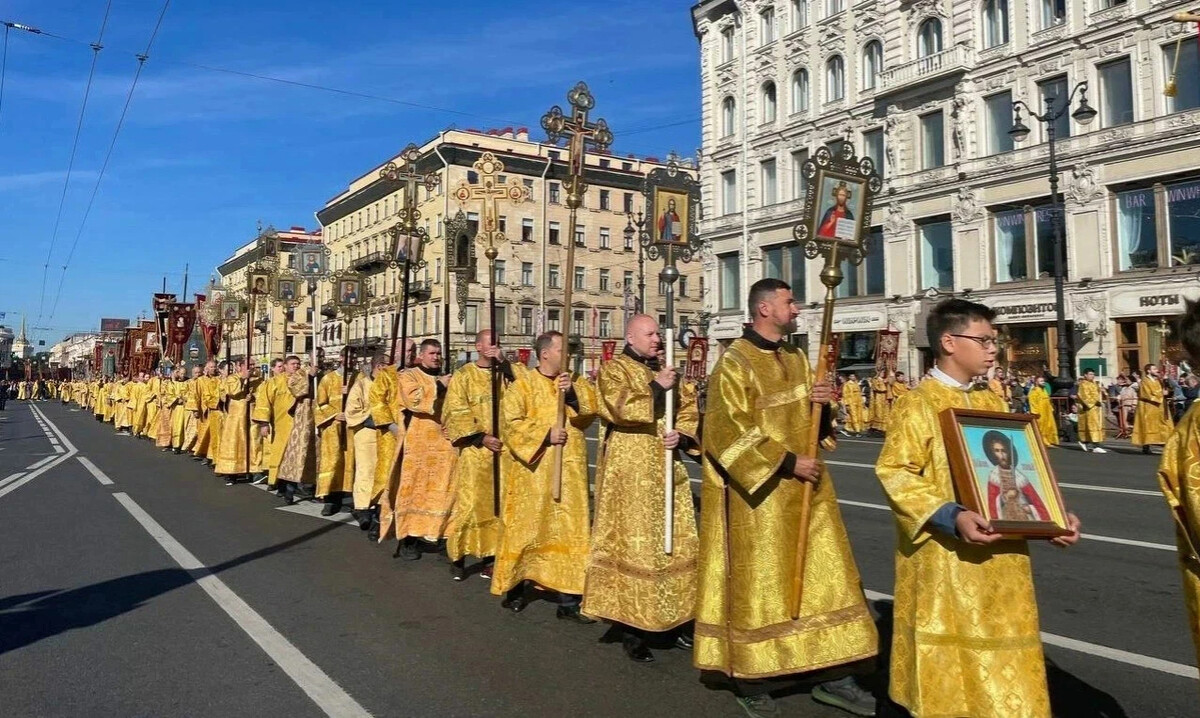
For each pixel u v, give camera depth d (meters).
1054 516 3.16
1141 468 14.98
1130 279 25.27
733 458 4.00
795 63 35.75
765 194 37.59
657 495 5.18
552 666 4.96
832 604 4.09
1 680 4.77
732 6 38.72
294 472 11.34
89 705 4.39
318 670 4.89
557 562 5.86
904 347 31.22
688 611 5.08
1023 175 27.77
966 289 29.42
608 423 5.41
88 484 13.98
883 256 32.53
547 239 53.75
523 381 6.20
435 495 7.96
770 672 4.04
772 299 4.26
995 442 3.20
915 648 3.26
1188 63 24.27
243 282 69.06
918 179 31.03
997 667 3.14
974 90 29.28
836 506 4.28
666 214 8.10
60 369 99.62
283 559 7.96
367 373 9.88
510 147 51.00
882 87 32.03
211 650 5.27
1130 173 25.34
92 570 7.48
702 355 28.25
